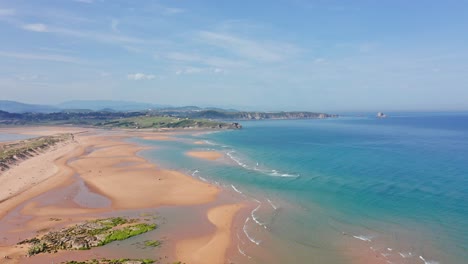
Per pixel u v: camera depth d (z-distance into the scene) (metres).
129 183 56.78
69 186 55.00
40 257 28.75
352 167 66.00
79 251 29.97
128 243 31.94
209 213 40.91
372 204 42.28
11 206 44.00
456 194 44.97
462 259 27.59
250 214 40.06
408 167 64.06
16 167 69.75
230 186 53.56
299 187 51.66
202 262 28.27
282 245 31.39
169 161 79.25
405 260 27.77
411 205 41.28
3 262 27.75
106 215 40.59
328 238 32.72
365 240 31.91
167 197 48.16
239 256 29.36
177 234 34.41
